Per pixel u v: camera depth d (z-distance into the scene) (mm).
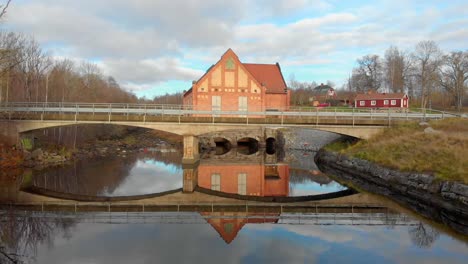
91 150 44188
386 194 22016
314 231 14586
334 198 21281
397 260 11344
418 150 23219
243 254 11883
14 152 31125
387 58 92375
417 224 15469
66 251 12125
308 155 44281
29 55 49875
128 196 22094
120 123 32719
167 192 23328
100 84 86812
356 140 34406
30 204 19750
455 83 69562
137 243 13008
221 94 47531
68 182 25906
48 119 32406
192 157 33688
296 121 33062
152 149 50062
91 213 17812
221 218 16859
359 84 101062
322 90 113750
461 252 12008
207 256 11680
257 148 52844
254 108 48219
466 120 31188
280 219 16562
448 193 16594
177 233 14414
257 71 55375
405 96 66562
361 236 13875
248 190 24016
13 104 36812
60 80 60688
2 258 11438
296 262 11180
